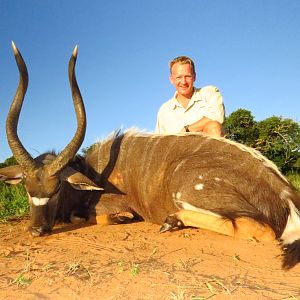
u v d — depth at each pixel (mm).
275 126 8391
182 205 1690
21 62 1836
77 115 1826
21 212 2371
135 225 1853
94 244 1510
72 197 1947
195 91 2221
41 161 1849
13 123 1806
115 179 1940
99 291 1047
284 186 1585
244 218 1542
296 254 1312
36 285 1099
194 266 1236
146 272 1174
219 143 1743
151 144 1891
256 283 1104
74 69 1843
